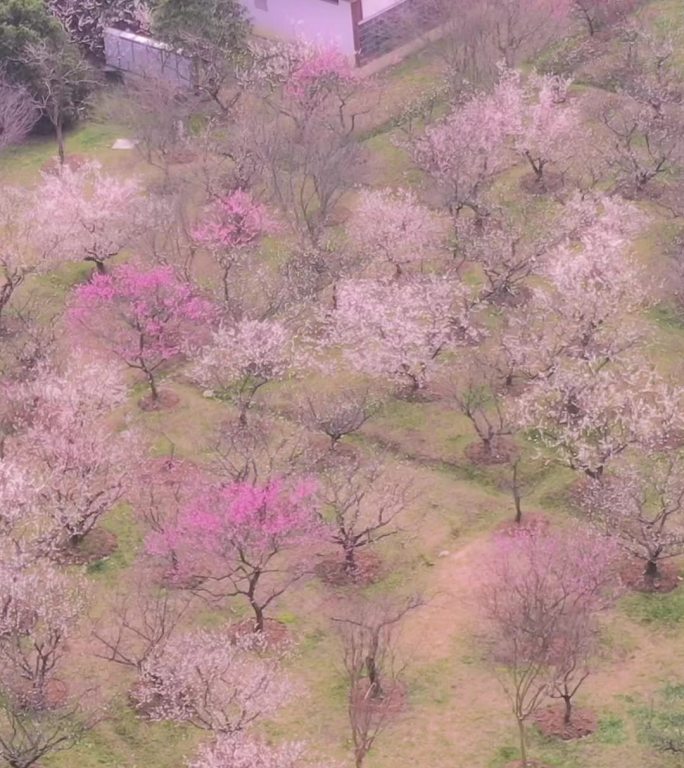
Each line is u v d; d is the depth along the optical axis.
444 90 73.31
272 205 64.88
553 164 67.19
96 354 55.06
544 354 51.81
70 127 75.38
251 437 50.34
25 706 40.22
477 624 43.31
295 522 43.81
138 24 78.81
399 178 67.88
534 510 48.00
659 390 49.53
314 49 71.50
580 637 40.09
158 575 45.84
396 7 76.75
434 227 60.94
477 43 70.25
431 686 41.41
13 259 60.62
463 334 56.00
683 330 56.03
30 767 39.25
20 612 41.28
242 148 65.81
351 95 71.06
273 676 40.56
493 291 57.44
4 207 64.06
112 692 41.59
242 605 44.91
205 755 37.62
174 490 48.25
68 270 63.41
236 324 54.16
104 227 61.78
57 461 47.31
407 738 39.69
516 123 65.00
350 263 59.66
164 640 42.28
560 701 40.38
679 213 61.25
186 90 73.94
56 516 45.78
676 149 64.38
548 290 58.09
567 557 43.16
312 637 43.59
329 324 55.97
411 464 50.69
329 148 64.94
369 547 46.78
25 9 73.00
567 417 48.81
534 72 69.62
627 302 55.28
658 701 40.12
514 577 42.84
